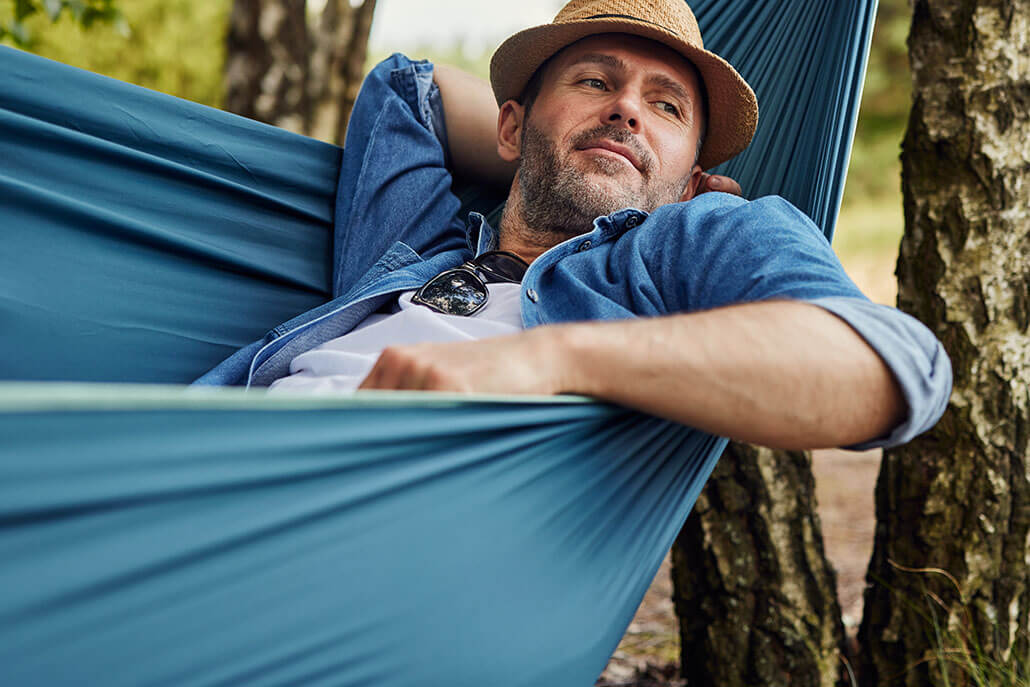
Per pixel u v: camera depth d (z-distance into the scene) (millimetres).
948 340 2074
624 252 1624
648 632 2908
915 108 2160
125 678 814
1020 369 2041
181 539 812
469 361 1077
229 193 2029
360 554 938
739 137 2066
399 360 1083
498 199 2359
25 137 1860
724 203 1647
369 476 923
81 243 1837
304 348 1775
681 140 1963
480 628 1069
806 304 1158
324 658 941
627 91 1915
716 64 1945
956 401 2057
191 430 791
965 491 2051
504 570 1077
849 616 2959
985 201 2066
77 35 8742
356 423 889
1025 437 2037
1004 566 2033
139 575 796
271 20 4180
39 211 1809
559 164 1904
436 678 1051
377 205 2076
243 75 4207
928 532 2082
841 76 1901
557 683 1219
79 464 740
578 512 1164
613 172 1875
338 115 4379
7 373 1753
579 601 1206
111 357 1835
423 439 949
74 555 760
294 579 896
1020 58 2066
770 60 2098
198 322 1935
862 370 1097
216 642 859
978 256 2064
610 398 1117
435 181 2117
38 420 714
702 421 1118
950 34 2113
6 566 732
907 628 2107
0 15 4297
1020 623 2025
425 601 1004
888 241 12625
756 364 1085
